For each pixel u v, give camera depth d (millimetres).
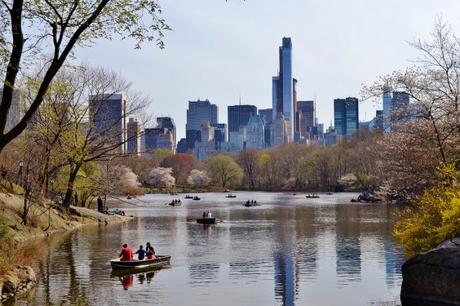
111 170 72375
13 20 16812
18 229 41281
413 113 28141
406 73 32031
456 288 18656
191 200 120688
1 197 44000
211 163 181250
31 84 23547
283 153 189625
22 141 47781
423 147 28297
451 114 26656
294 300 21844
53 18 17594
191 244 40344
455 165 26688
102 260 31984
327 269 28875
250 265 30453
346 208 84000
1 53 17312
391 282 25125
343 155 159500
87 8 17859
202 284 25078
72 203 63438
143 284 25062
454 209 20188
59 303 21188
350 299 21828
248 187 184125
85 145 50219
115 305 21000
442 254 19375
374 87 28234
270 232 48969
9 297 22000
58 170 56688
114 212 69250
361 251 35562
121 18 17641
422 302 19875
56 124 46875
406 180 28922
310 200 114188
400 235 22938
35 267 29562
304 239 43000
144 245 39375
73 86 47312
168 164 187875
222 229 52094
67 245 38812
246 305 21109
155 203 107250
